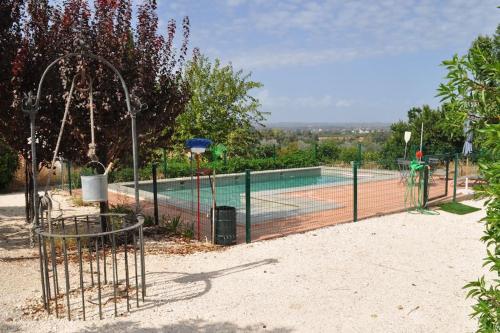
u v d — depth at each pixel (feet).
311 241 25.98
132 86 24.20
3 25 24.03
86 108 22.89
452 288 18.40
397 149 66.69
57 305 15.87
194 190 48.62
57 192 44.96
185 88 27.84
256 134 75.20
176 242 26.05
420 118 67.56
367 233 28.02
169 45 26.45
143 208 36.22
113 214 19.72
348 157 73.87
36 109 16.38
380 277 19.72
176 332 14.39
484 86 8.66
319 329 14.70
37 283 18.99
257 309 16.22
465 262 21.98
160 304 16.61
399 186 48.88
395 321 15.29
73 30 23.31
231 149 69.46
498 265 8.72
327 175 59.72
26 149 24.94
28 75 23.61
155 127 25.96
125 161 28.09
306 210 35.70
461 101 8.88
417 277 19.75
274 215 33.50
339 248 24.49
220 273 20.26
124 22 24.26
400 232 28.32
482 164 8.71
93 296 17.44
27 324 14.84
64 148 25.26
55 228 27.22
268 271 20.51
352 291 18.02
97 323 14.97
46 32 24.22
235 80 71.00
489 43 9.19
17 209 37.96
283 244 25.31
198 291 17.95
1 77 23.85
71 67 22.53
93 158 18.29
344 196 42.96
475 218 32.60
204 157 63.57
